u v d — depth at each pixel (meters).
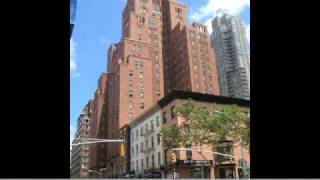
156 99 91.50
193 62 87.62
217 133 31.61
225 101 42.38
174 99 41.59
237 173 36.69
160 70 95.94
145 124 51.06
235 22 94.62
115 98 80.62
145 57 83.62
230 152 37.72
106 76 95.25
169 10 103.12
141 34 96.88
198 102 41.94
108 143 79.06
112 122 81.56
